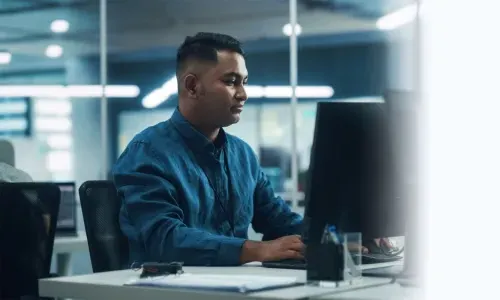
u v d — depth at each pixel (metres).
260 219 2.32
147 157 2.02
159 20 10.24
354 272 1.49
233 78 2.11
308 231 1.62
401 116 1.59
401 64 7.97
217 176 2.10
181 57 2.13
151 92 11.45
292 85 6.08
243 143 2.27
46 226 2.44
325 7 9.44
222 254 1.80
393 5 8.16
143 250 1.95
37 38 10.79
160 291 1.42
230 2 9.32
